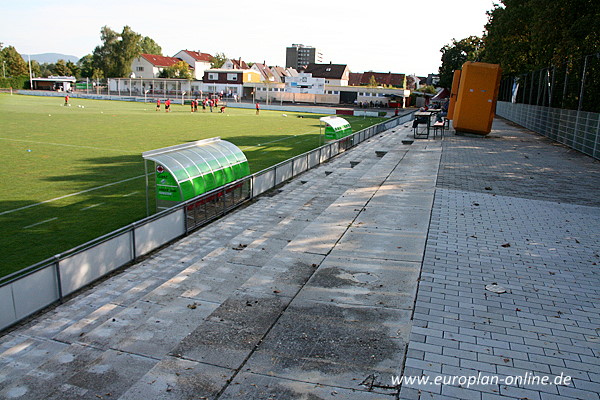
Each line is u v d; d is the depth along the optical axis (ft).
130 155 86.28
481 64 101.76
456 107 106.42
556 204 44.39
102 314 26.04
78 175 67.51
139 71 415.64
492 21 177.06
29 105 220.84
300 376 16.33
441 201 44.24
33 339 24.07
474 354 18.24
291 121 180.24
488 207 42.50
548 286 25.49
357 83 460.55
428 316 21.35
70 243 39.81
